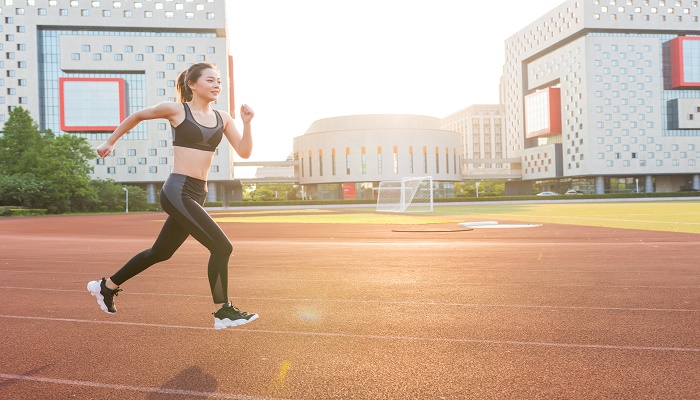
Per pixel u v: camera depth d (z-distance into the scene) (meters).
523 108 129.25
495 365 3.63
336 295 6.53
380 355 3.91
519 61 130.62
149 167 89.69
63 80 85.88
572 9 106.94
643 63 105.62
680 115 104.31
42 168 61.72
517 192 130.62
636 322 4.88
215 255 4.04
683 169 106.19
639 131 105.38
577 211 41.03
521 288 6.91
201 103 4.20
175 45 89.81
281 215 45.66
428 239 16.25
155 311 5.63
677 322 4.86
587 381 3.27
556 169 112.75
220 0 90.00
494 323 4.91
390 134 100.88
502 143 182.62
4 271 9.33
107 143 3.95
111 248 14.60
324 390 3.18
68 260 11.27
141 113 3.96
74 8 87.81
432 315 5.30
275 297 6.41
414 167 101.56
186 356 3.94
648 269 8.64
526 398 2.99
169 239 4.17
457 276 8.11
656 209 41.12
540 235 17.27
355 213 48.31
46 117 89.19
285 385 3.28
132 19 88.69
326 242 15.69
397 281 7.66
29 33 87.19
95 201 68.88
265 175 177.75
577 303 5.84
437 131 103.94
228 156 90.12
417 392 3.12
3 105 86.75
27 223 35.22
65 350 4.12
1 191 56.75
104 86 86.81
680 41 102.88
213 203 82.56
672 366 3.55
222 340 4.40
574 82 108.44
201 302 6.15
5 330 4.81
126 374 3.53
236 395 3.11
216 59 90.12
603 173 104.19
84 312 5.62
